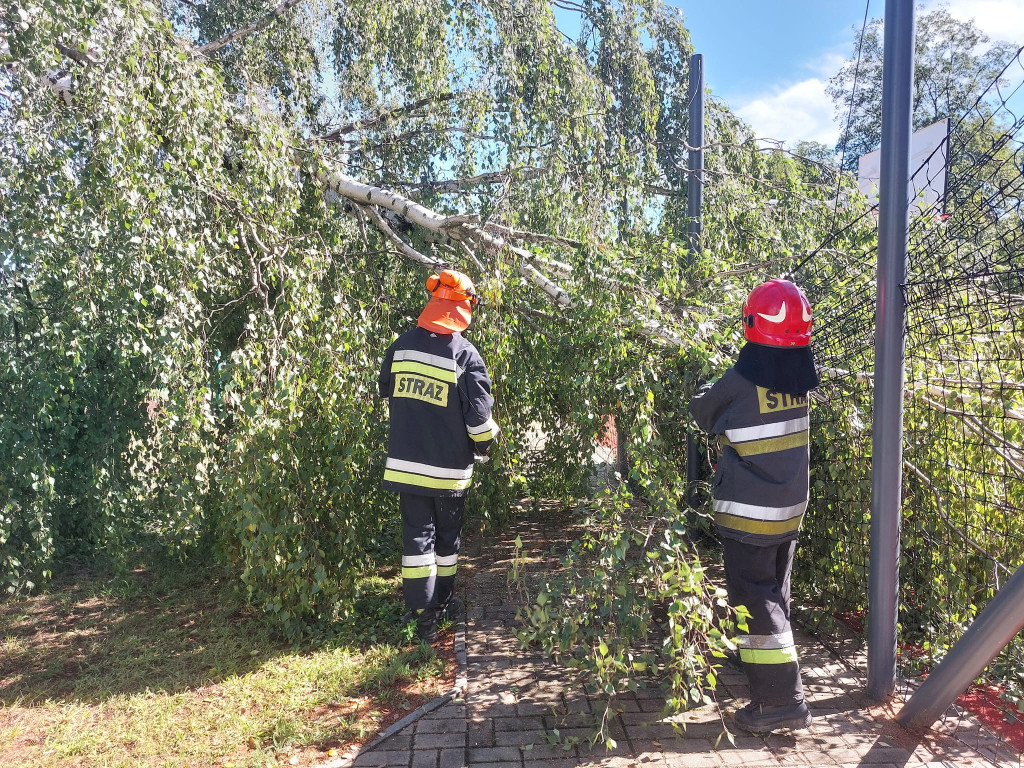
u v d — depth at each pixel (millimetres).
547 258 4406
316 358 3740
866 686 3123
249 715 2934
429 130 5746
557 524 5914
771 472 2783
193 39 5895
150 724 2863
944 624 3299
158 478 4676
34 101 3324
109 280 3721
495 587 4422
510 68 5496
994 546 3350
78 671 3422
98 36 3258
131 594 4414
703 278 4492
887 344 2926
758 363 2793
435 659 3391
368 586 4516
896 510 2980
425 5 5461
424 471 3613
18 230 3477
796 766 2547
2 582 4234
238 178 4035
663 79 6840
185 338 3494
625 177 5668
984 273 2812
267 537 3469
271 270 3875
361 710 2957
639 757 2598
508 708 2963
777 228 5855
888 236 2900
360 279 4977
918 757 2611
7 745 2729
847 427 3600
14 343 4035
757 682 2760
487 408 3619
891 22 2848
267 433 3410
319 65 5879
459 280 3686
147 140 3326
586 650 2904
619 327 3695
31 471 4129
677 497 3199
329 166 4621
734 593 2891
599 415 3969
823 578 3920
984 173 2975
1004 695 3047
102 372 4770
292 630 3633
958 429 3439
